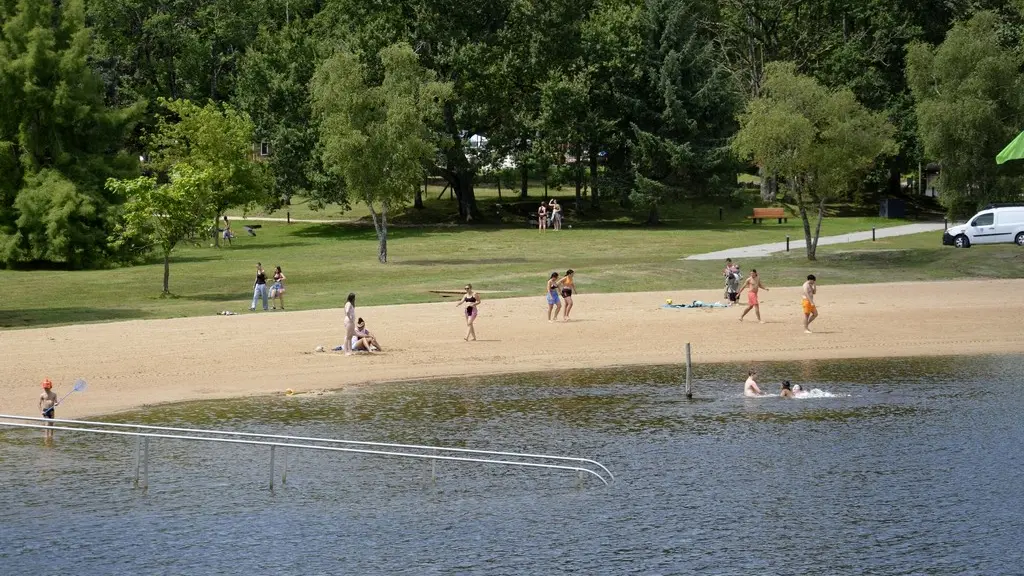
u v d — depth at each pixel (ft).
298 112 279.90
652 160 282.36
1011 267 186.39
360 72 207.00
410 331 131.13
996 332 131.03
